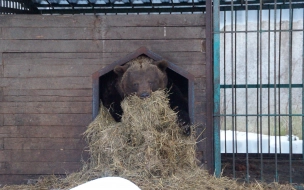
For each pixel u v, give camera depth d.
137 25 6.55
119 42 6.57
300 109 10.81
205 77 6.52
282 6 8.68
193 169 6.18
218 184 6.11
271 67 10.35
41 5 9.26
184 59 6.54
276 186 6.46
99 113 6.55
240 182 6.72
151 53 6.50
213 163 6.60
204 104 6.53
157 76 6.38
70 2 9.15
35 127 6.66
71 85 6.60
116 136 6.02
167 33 6.54
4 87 6.64
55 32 6.59
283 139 10.60
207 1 6.44
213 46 6.56
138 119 5.97
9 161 6.69
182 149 6.18
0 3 7.32
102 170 5.96
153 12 9.53
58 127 6.63
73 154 6.63
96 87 6.49
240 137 10.77
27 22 6.60
